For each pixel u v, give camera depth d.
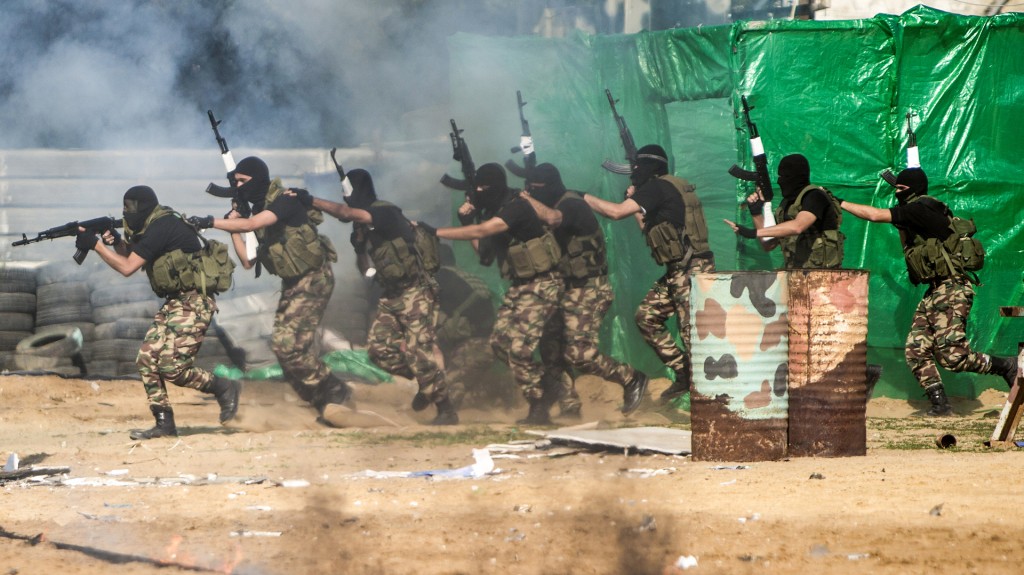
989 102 41.69
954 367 36.41
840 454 25.50
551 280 36.78
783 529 16.72
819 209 33.03
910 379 41.66
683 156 43.06
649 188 37.25
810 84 40.94
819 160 40.97
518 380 36.78
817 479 21.50
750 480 21.56
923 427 33.56
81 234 32.75
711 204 42.72
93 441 32.41
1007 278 41.75
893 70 40.88
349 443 30.72
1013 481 20.83
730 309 24.62
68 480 23.64
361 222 36.91
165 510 19.67
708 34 41.66
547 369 38.28
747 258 40.94
